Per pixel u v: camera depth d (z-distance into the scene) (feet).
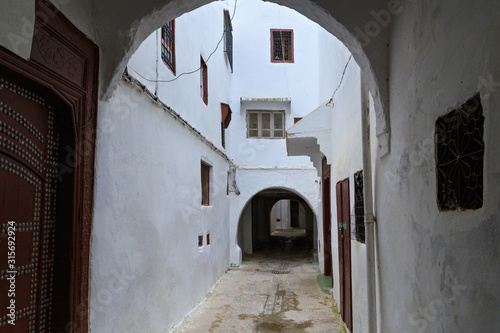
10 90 6.77
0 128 6.50
